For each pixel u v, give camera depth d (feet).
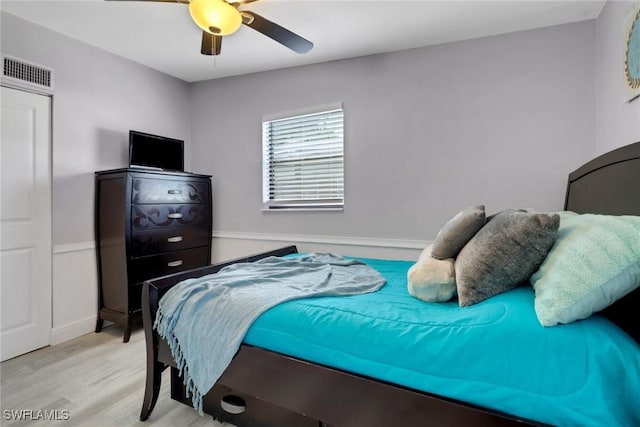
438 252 4.76
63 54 8.33
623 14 5.63
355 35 8.04
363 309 4.08
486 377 3.07
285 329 4.12
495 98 7.82
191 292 5.00
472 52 8.03
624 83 5.57
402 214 8.85
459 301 3.94
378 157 9.09
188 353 4.69
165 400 5.85
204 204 10.77
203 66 10.33
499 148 7.80
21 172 7.66
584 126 7.09
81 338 8.57
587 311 2.99
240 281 5.24
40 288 7.97
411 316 3.79
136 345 8.15
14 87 7.49
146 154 9.80
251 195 11.05
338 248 9.65
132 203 8.46
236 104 11.21
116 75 9.55
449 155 8.30
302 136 10.32
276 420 4.55
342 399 3.75
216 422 5.23
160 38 8.52
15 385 6.31
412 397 3.37
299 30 7.80
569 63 7.20
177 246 9.75
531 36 7.50
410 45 8.50
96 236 9.05
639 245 2.91
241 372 4.35
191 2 5.48
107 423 5.19
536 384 2.89
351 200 9.45
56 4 7.00
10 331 7.47
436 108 8.41
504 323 3.19
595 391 2.68
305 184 10.31
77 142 8.66
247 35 8.21
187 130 12.00
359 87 9.29
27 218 7.77
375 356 3.59
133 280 8.47
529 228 3.67
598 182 5.30
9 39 7.36
